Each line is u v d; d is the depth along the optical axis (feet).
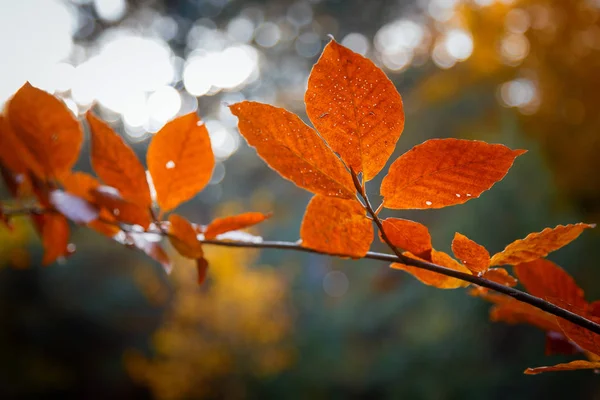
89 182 1.73
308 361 21.17
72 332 24.98
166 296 24.73
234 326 18.06
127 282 25.29
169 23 38.60
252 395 19.98
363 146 1.19
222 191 36.32
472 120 16.78
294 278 24.93
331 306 23.04
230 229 1.56
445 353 16.53
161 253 1.60
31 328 23.97
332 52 1.12
